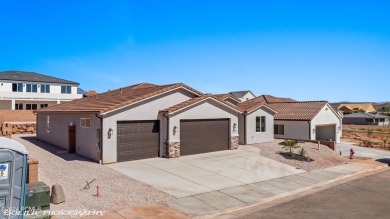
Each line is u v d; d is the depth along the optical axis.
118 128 17.78
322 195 13.34
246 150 22.86
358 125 72.25
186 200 11.88
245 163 18.70
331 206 11.73
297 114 32.78
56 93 49.91
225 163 18.47
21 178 7.93
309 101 35.66
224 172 16.50
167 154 19.27
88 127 18.67
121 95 22.98
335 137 34.97
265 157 20.58
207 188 13.57
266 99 44.34
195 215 10.37
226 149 22.91
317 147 24.81
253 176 16.02
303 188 14.32
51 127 24.92
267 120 27.95
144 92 21.23
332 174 17.66
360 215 10.73
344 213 10.92
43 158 18.19
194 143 20.89
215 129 22.23
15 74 50.03
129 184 13.41
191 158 19.52
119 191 12.38
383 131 52.44
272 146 24.83
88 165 16.55
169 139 19.28
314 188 14.71
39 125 28.20
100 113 16.77
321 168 19.23
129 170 15.89
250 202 11.98
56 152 20.64
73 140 20.34
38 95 47.50
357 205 11.88
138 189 12.83
